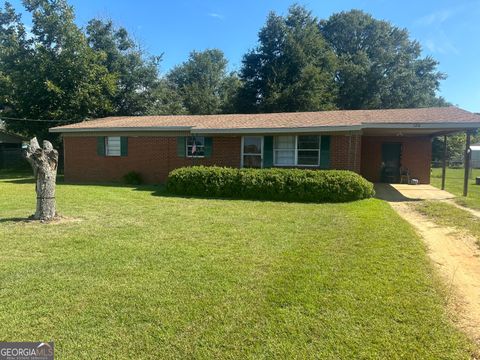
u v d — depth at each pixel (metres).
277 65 30.52
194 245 5.27
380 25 34.50
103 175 16.02
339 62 32.22
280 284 3.78
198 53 47.31
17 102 21.64
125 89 26.66
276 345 2.67
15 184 14.87
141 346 2.65
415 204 9.85
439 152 31.45
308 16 31.56
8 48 21.94
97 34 25.70
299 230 6.29
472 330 2.97
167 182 11.95
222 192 11.09
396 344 2.70
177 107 33.12
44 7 21.31
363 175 16.48
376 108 31.95
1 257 4.66
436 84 35.38
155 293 3.53
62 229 6.28
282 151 13.26
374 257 4.73
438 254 5.17
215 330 2.87
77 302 3.33
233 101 32.97
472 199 10.59
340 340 2.74
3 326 2.90
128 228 6.39
